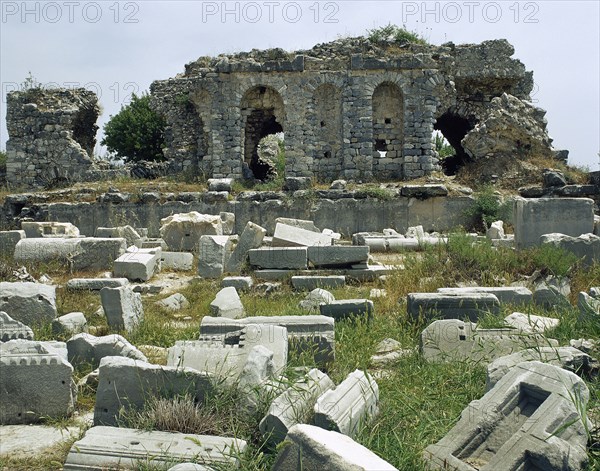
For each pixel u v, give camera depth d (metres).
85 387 8.31
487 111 30.91
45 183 32.84
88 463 6.02
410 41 31.77
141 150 46.94
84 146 37.59
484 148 29.33
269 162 39.47
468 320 10.38
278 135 45.12
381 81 30.64
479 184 28.55
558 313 11.34
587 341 8.57
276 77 30.81
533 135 29.31
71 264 17.44
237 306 12.93
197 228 21.03
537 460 5.45
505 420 6.08
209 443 6.27
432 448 5.91
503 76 32.22
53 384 7.58
